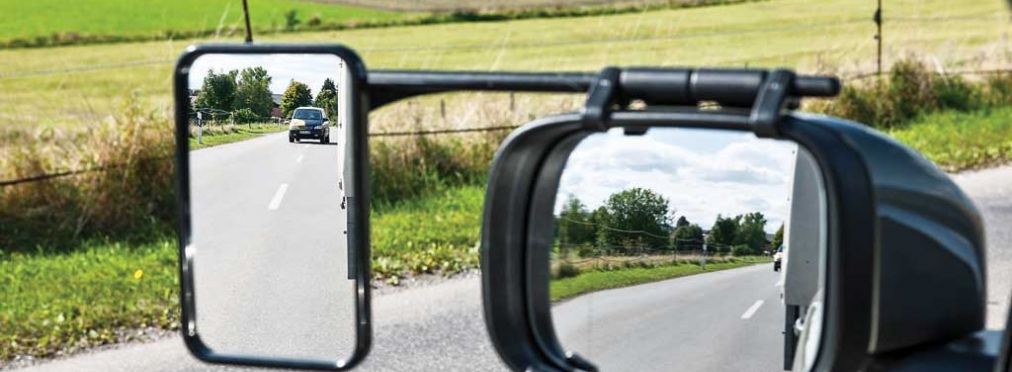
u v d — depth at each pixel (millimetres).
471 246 9359
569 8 37688
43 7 37250
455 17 37375
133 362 6930
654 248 1568
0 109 16219
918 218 1375
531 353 1499
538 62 28922
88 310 7980
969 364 1373
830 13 33281
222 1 38188
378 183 11531
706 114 1258
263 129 1938
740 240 1587
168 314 7898
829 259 1297
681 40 31344
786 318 1608
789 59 26922
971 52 19547
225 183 2256
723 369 1576
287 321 2188
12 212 10586
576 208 1524
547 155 1487
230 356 1576
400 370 6402
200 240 2332
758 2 37438
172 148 11062
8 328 7703
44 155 11289
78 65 31078
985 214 9641
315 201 2084
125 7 37656
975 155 12641
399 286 8172
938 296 1382
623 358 1552
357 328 1505
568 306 1529
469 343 6809
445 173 12148
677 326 1577
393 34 35594
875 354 1380
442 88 1469
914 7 31812
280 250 2199
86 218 10594
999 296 6906
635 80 1325
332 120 1859
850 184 1223
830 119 1375
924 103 15625
